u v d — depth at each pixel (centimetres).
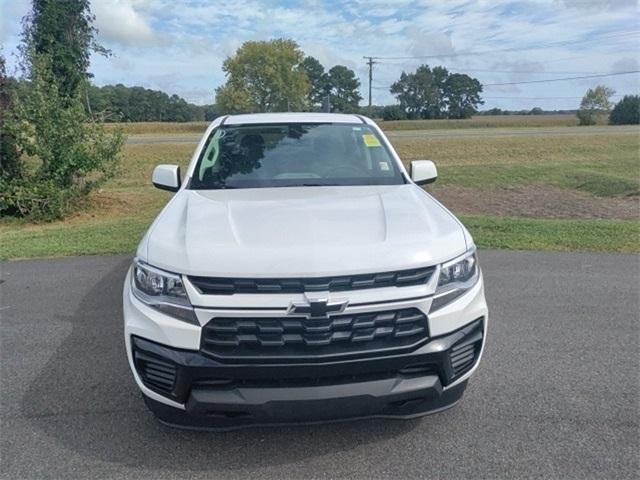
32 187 1121
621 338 434
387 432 308
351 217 303
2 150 1144
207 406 257
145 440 305
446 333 271
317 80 11025
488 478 269
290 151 422
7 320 493
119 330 468
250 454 291
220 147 426
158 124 6412
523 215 1375
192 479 272
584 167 2702
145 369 275
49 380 378
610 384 359
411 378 267
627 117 7081
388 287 262
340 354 255
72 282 605
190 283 260
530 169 2589
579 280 584
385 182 391
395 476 271
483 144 3631
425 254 271
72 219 1173
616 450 288
